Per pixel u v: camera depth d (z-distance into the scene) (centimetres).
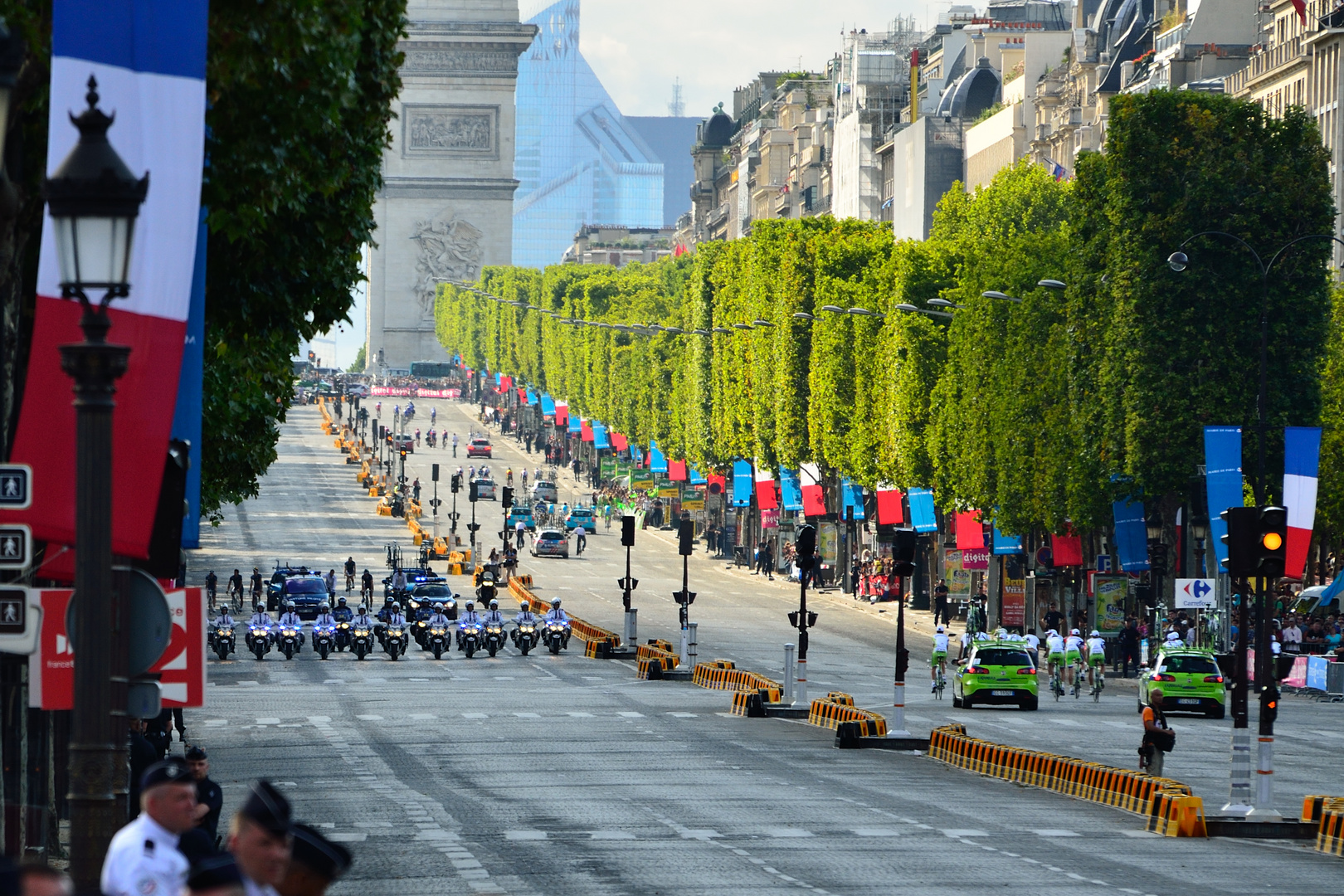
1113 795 5700
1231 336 11138
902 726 7431
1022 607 13675
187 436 3850
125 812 2447
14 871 1396
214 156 3844
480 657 12675
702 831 4825
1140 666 12100
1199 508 11494
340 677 10906
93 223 2205
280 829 1662
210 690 9888
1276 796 5912
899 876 4116
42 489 2825
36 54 3084
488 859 4334
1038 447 12738
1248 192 11112
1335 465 12738
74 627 2297
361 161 4766
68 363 2255
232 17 3503
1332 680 10556
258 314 4881
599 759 6638
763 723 8312
